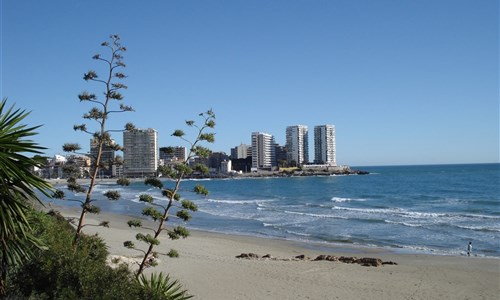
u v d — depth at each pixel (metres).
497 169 177.62
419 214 40.59
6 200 6.43
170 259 18.70
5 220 6.39
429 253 22.84
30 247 7.66
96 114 8.30
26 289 7.41
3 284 7.07
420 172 174.00
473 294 14.53
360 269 17.80
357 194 73.94
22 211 6.70
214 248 23.72
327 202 58.34
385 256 22.09
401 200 59.06
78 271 7.35
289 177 176.75
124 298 7.03
